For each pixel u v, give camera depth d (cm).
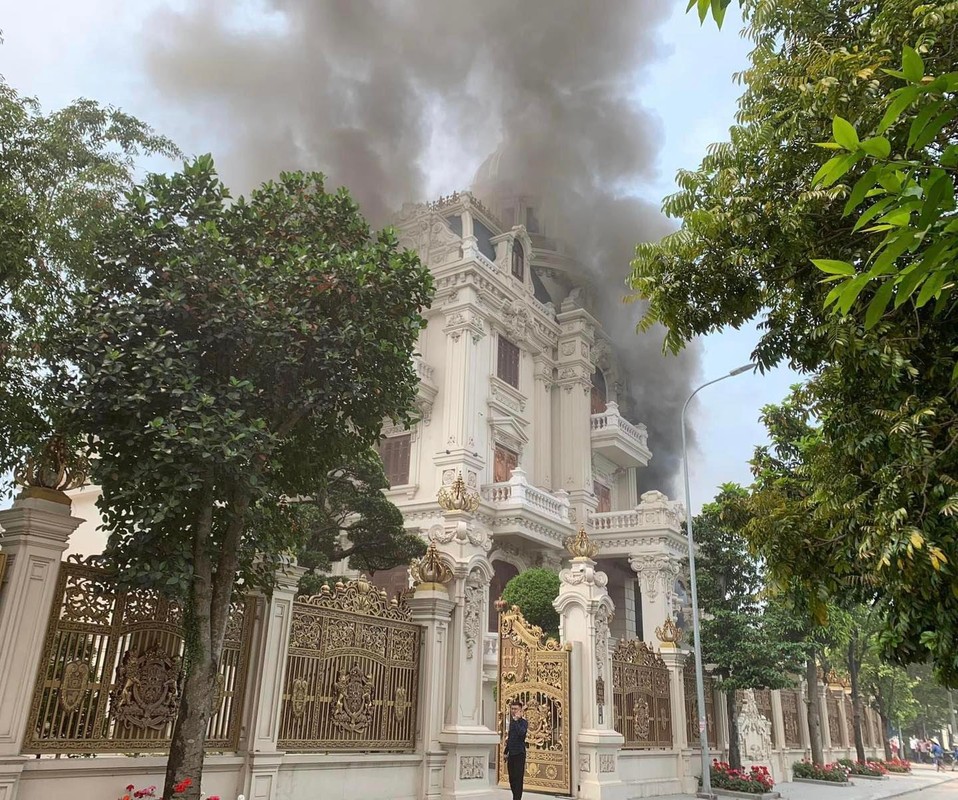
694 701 1822
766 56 798
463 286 2742
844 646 2688
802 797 1838
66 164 863
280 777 850
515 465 2861
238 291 728
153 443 653
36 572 664
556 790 1329
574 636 1412
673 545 2889
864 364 604
